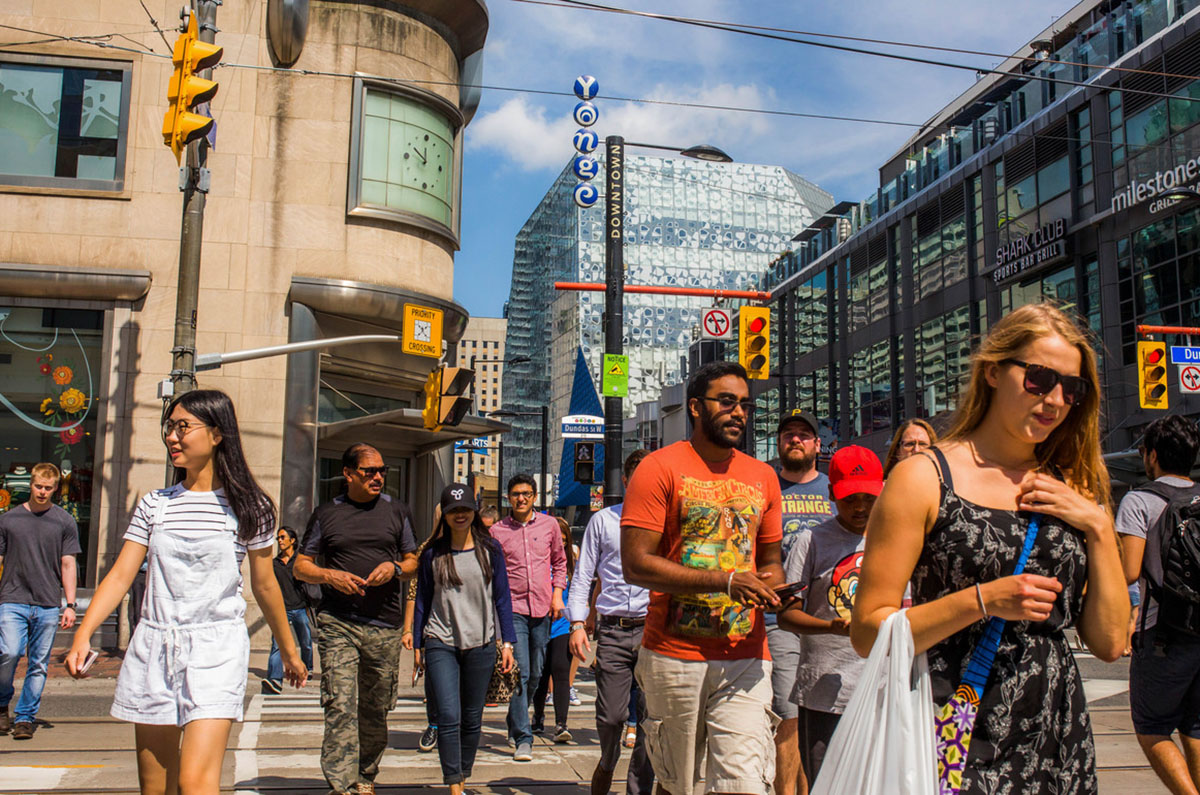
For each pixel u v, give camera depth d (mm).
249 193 18641
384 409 20766
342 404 19953
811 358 52719
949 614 2271
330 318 19188
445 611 6047
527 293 129875
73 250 17578
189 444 3855
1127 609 2395
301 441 18203
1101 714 9508
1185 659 4305
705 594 3898
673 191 113438
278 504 18000
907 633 2299
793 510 5527
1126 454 25125
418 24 20391
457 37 21688
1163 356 20031
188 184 11664
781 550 4500
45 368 17344
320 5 19484
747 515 4023
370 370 19922
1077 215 31109
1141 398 19938
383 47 19828
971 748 2305
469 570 6102
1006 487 2471
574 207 110188
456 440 21547
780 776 5109
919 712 2264
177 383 11461
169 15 18391
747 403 4090
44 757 7094
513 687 6402
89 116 18016
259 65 19000
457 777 5863
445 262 20734
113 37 18141
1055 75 33344
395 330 19797
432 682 5957
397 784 6566
